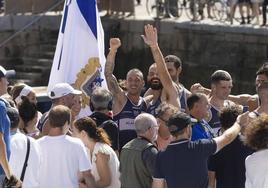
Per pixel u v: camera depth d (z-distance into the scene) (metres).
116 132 15.59
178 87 17.91
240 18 43.47
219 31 41.16
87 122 14.28
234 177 14.05
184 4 44.25
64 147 13.56
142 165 14.10
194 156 13.27
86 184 13.73
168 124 13.41
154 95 17.34
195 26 41.97
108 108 15.87
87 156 13.66
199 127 14.80
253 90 40.38
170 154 13.32
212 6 43.66
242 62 40.66
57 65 19.19
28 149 13.56
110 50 17.30
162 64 16.38
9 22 44.06
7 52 44.53
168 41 43.22
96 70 19.09
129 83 17.12
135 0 48.78
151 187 14.17
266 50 39.78
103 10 45.41
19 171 13.53
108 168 14.20
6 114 13.49
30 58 44.44
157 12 44.31
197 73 42.41
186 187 13.28
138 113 17.20
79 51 19.11
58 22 44.81
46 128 15.22
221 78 17.06
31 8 44.84
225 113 14.38
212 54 41.72
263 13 40.78
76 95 16.06
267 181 12.25
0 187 13.71
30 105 15.52
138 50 44.09
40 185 13.61
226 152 14.05
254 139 12.38
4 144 13.26
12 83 42.75
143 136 14.24
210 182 14.27
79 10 19.08
